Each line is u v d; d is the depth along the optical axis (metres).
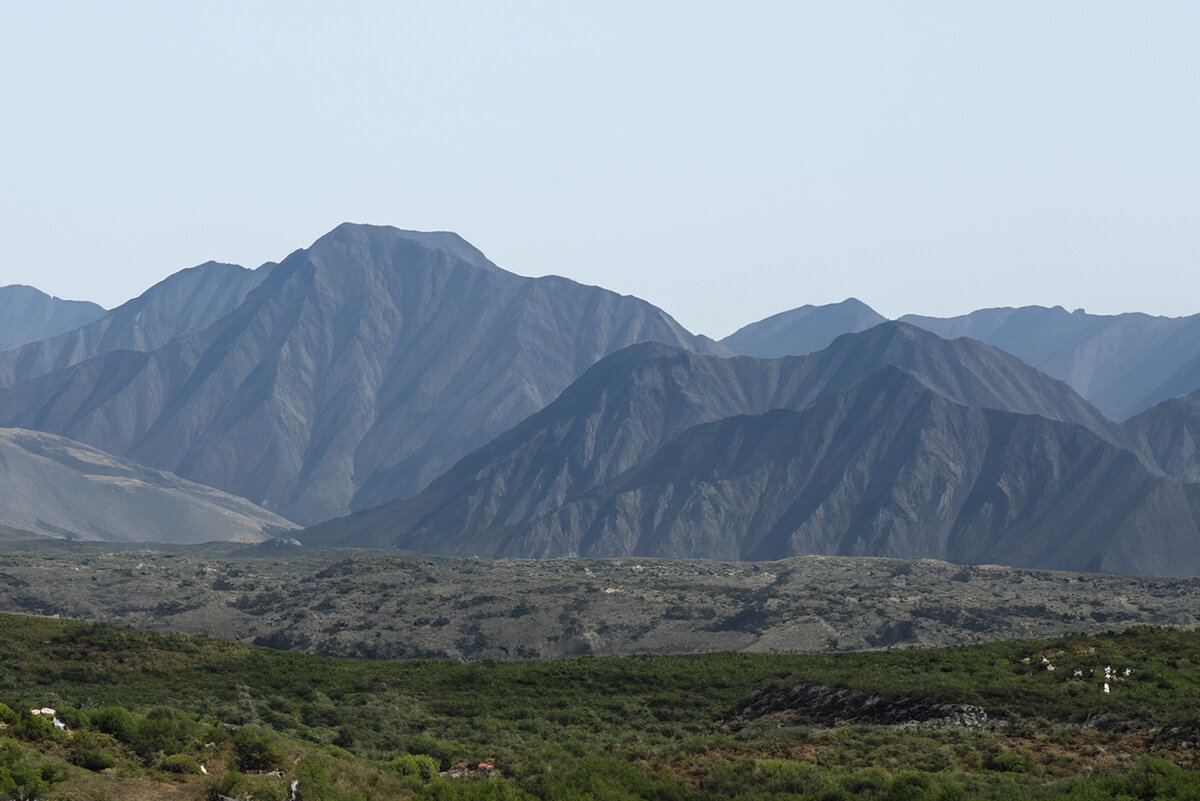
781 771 86.56
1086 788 76.25
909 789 77.88
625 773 86.00
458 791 79.38
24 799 68.06
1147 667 123.62
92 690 133.50
